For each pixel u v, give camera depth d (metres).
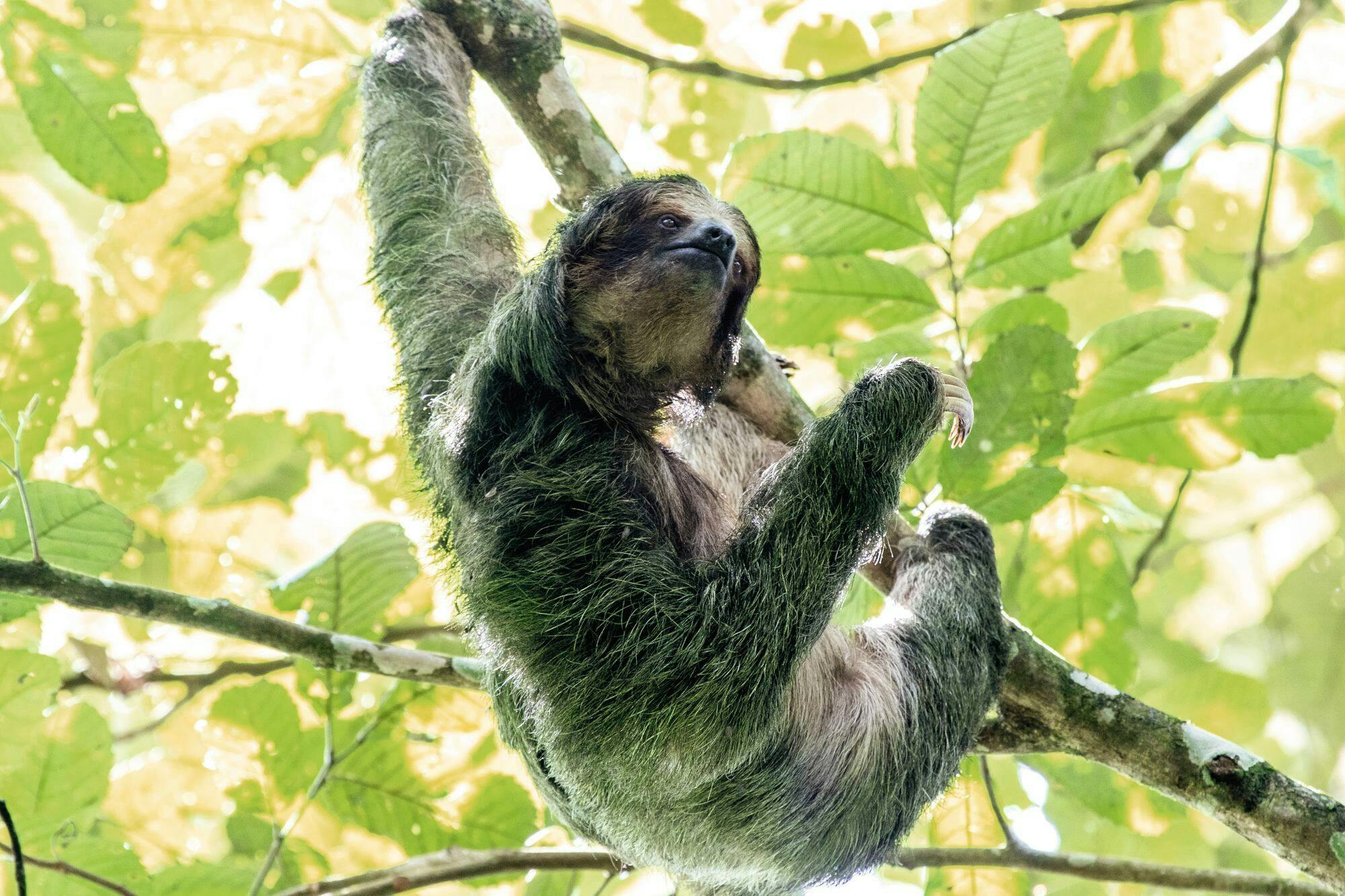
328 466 16.02
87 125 12.29
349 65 14.48
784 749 9.90
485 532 9.03
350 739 12.36
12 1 12.13
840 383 14.69
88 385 14.98
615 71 16.45
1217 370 18.00
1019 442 10.88
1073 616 12.77
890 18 19.00
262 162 14.82
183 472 17.17
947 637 10.37
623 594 8.89
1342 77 18.33
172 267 15.56
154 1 13.84
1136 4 16.88
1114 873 11.56
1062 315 12.09
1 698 11.14
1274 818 9.44
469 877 11.48
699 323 9.59
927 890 12.09
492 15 11.55
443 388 10.40
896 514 11.05
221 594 15.23
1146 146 17.97
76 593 10.20
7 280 15.52
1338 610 19.86
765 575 8.95
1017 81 11.83
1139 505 17.77
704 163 16.53
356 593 11.64
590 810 9.77
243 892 11.36
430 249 11.42
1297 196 18.78
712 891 10.84
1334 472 20.61
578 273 9.60
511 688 10.00
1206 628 20.64
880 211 12.09
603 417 9.59
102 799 11.55
